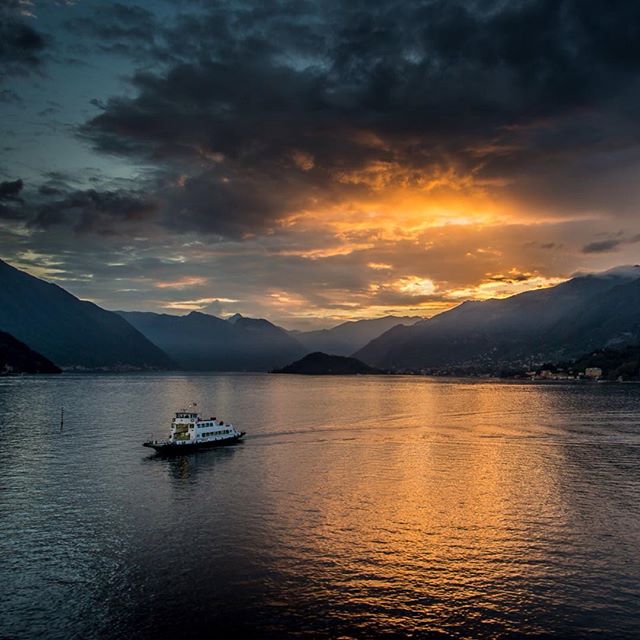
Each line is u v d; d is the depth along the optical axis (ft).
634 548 200.95
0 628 150.61
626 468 330.75
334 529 219.82
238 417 614.34
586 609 160.04
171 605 162.20
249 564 187.32
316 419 595.47
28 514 239.71
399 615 157.17
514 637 147.43
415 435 472.03
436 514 238.07
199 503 255.50
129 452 383.45
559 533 215.72
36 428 508.12
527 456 369.91
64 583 174.91
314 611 159.12
